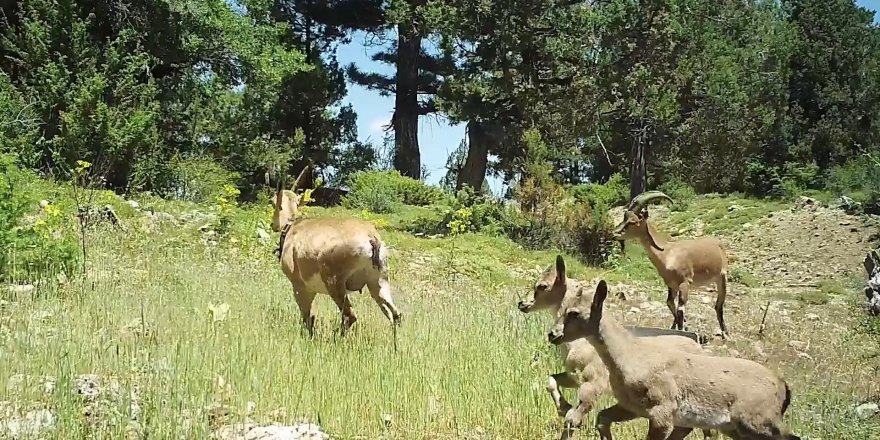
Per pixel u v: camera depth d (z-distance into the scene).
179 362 7.86
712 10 35.34
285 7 40.88
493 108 35.44
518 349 9.59
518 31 32.62
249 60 31.19
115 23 28.78
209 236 16.91
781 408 6.51
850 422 8.40
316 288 10.24
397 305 12.58
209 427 6.58
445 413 7.64
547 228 27.19
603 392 7.33
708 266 13.97
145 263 13.53
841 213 29.78
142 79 29.66
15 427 6.27
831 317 16.61
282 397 7.45
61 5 25.84
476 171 38.62
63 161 23.31
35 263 11.64
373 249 10.12
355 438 6.95
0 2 28.11
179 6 29.25
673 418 6.43
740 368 6.52
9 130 22.64
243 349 8.53
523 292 16.64
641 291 18.84
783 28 42.62
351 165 40.12
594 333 6.45
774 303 18.41
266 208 20.78
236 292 11.93
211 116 30.97
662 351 6.58
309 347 9.13
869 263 17.33
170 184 26.30
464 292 15.51
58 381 6.86
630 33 30.97
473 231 27.23
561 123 32.22
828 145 54.41
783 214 31.34
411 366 8.59
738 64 34.97
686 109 33.88
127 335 8.97
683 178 37.56
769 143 51.00
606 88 31.31
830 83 55.72
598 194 34.56
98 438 6.24
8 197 11.85
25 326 9.05
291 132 38.41
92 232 15.27
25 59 25.41
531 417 7.74
